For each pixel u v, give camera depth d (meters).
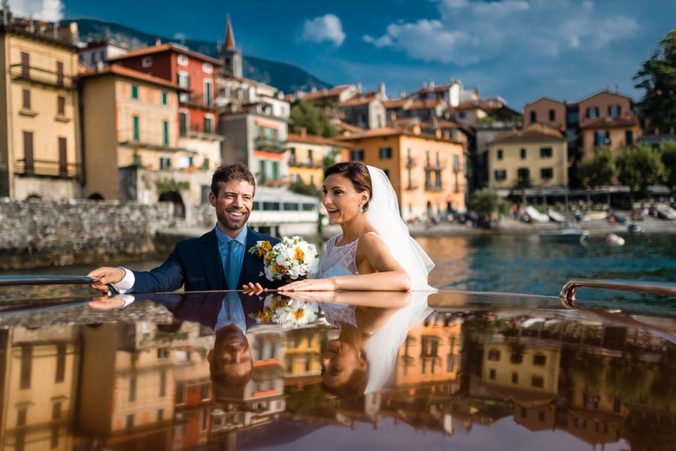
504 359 0.72
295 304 1.40
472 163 66.75
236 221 3.02
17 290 12.27
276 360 0.71
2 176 28.20
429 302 1.44
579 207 56.78
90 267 23.73
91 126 32.12
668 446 0.43
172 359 0.71
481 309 1.28
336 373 0.64
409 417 0.49
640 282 1.48
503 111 70.06
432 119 64.06
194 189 32.38
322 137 55.88
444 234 45.44
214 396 0.55
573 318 1.11
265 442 0.42
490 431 0.46
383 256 2.34
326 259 2.82
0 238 22.00
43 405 0.51
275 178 43.72
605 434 0.46
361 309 1.29
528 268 20.16
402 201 51.34
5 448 0.41
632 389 0.58
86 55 51.22
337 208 2.68
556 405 0.52
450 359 0.72
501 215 53.00
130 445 0.41
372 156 52.62
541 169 58.59
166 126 35.06
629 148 56.66
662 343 0.83
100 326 1.02
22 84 28.64
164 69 39.88
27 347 0.79
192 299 1.57
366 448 0.42
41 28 31.59
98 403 0.52
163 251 27.81
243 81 55.03
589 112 62.50
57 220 24.00
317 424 0.47
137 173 30.17
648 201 57.69
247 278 3.00
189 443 0.43
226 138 41.91
